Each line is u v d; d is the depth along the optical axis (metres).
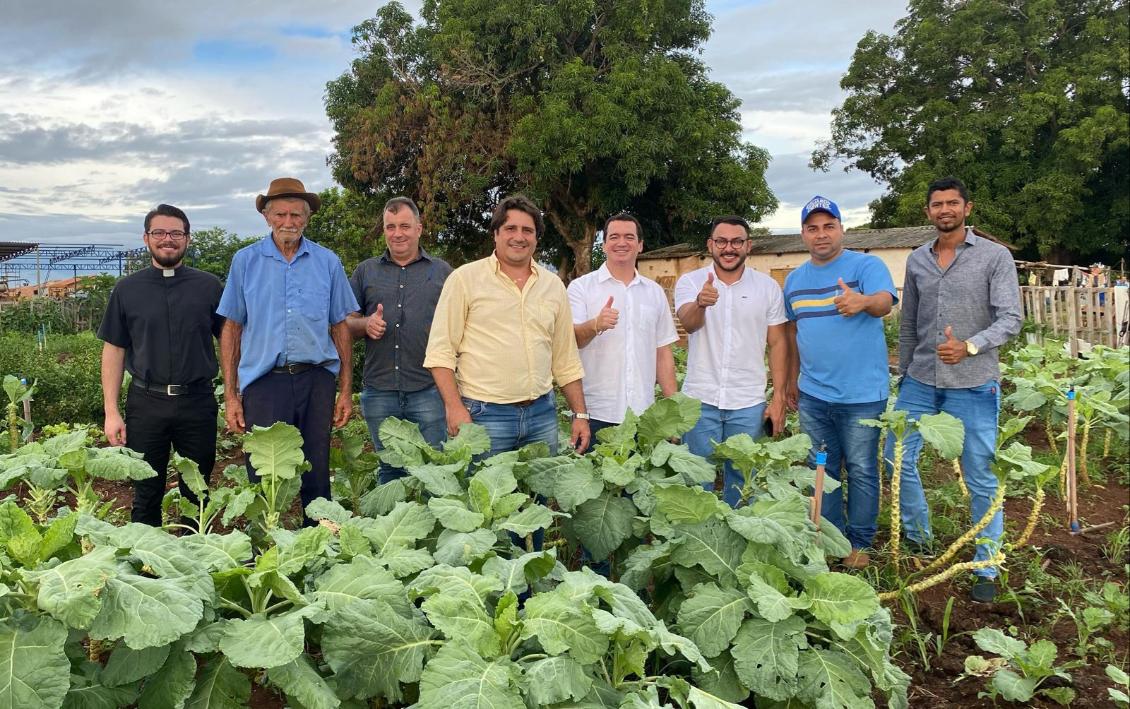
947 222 4.84
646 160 23.17
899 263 23.62
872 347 4.86
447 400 4.37
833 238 4.88
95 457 3.70
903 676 3.20
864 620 2.95
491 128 25.47
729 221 4.97
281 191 4.52
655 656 3.14
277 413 4.60
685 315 5.04
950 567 4.53
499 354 4.35
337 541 3.20
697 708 2.43
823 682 2.89
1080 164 29.06
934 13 33.00
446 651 2.36
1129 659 3.94
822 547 3.75
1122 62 28.89
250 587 2.62
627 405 4.87
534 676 2.32
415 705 2.22
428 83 26.09
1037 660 3.56
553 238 29.50
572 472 3.76
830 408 4.98
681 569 3.33
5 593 2.13
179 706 2.30
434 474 3.67
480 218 27.25
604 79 25.77
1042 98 29.19
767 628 2.94
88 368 10.30
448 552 3.05
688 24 26.58
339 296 4.86
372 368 5.13
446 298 4.39
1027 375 8.42
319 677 2.43
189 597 2.38
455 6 26.09
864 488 4.96
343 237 27.73
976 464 4.83
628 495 3.93
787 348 5.38
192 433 4.90
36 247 35.47
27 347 15.82
